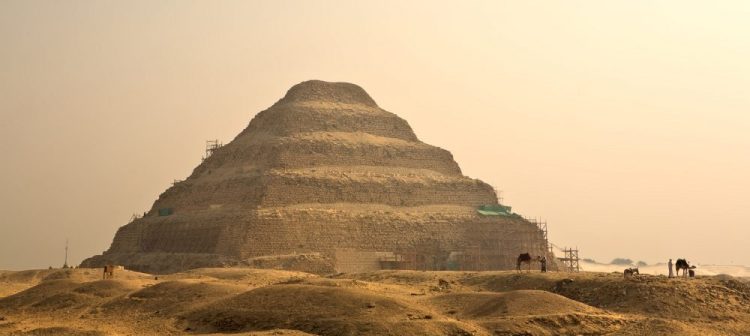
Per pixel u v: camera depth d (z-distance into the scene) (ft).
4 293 551.59
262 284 478.59
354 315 337.72
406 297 390.21
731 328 360.89
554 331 330.13
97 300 434.71
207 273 602.44
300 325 334.65
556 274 458.50
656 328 312.71
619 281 411.54
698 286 403.34
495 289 449.48
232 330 346.74
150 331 356.59
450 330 319.68
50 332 335.88
